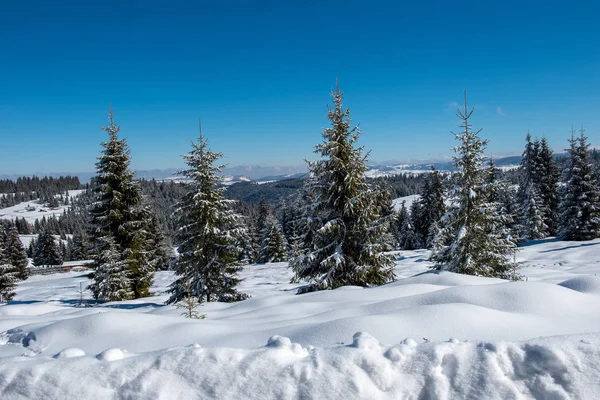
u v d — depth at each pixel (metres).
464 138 12.95
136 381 3.37
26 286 31.52
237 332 5.77
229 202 15.71
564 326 4.92
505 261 12.99
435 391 3.15
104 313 6.69
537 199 34.09
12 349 6.13
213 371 3.40
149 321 6.42
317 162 13.07
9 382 3.49
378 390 3.21
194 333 5.83
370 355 3.40
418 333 4.71
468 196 12.68
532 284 6.22
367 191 12.64
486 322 4.95
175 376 3.40
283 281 25.25
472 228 12.85
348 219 13.12
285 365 3.41
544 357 3.22
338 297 8.24
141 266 19.33
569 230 29.19
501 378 3.15
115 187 19.00
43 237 63.53
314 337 4.83
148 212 19.66
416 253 34.47
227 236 15.05
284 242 47.34
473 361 3.31
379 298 7.77
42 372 3.52
